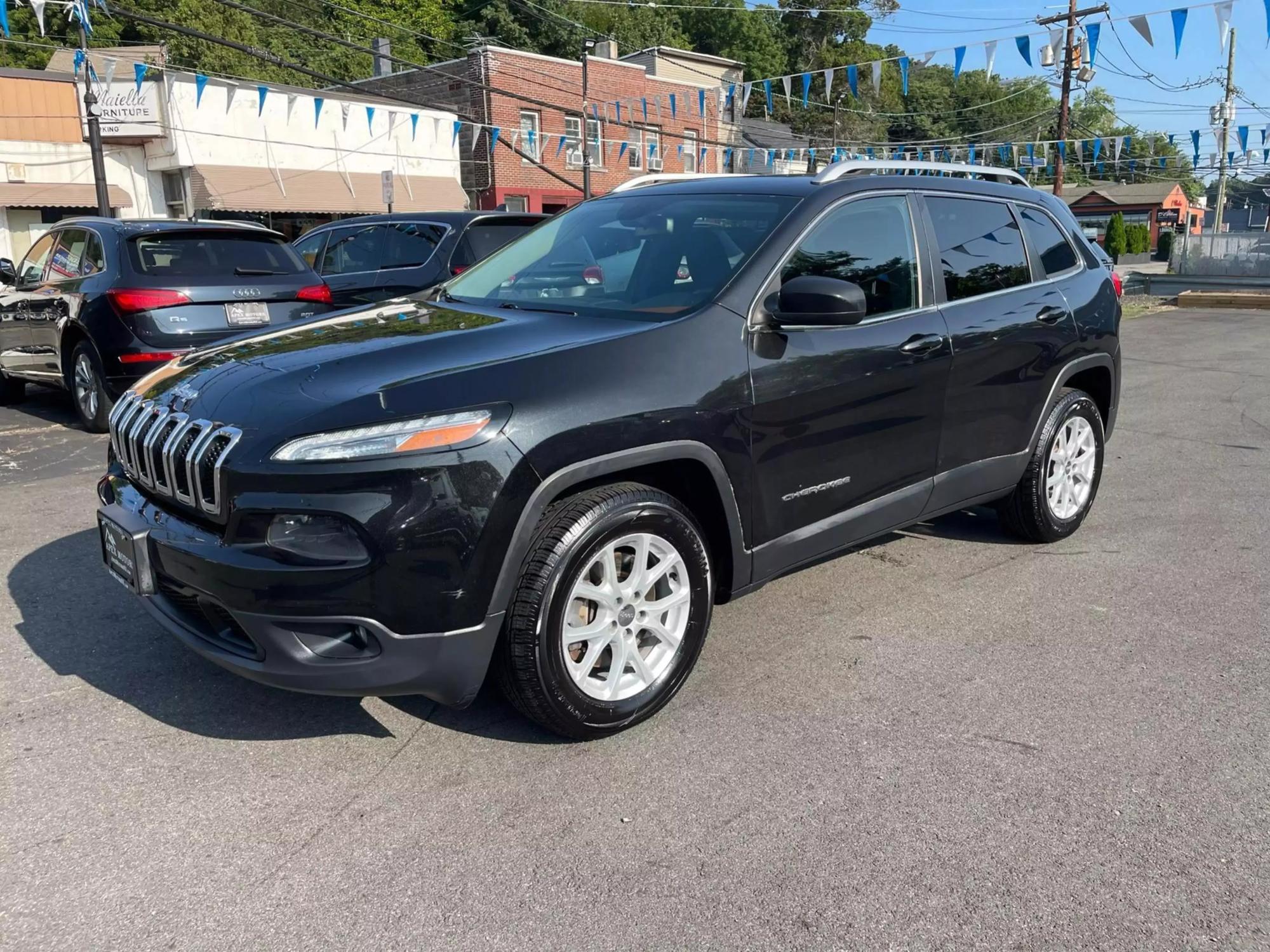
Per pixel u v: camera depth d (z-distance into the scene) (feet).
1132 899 7.97
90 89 52.65
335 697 11.32
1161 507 19.11
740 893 8.04
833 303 10.66
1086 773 9.81
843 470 12.34
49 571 15.10
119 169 75.25
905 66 43.24
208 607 9.41
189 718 10.80
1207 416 28.53
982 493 14.92
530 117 93.76
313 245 32.14
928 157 72.08
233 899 7.94
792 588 14.87
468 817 9.05
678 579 10.69
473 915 7.78
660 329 10.64
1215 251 85.20
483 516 9.06
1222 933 7.60
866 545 16.84
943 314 13.58
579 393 9.72
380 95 54.65
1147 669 12.14
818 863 8.42
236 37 112.47
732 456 10.91
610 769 9.87
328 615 8.81
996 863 8.42
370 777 9.71
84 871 8.26
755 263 11.53
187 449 9.51
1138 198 217.77
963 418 13.99
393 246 29.53
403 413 8.94
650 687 10.59
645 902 7.93
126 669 11.93
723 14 158.92
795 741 10.41
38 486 19.97
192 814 9.07
